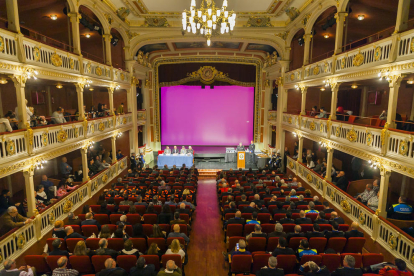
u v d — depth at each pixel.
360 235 7.88
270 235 7.69
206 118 26.78
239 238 8.02
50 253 6.70
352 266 5.85
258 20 18.22
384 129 8.85
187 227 9.12
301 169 16.30
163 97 26.64
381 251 8.75
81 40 18.08
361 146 10.24
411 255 7.47
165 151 21.23
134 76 20.12
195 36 18.62
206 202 14.50
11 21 8.23
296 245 7.54
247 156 21.41
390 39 8.66
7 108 12.84
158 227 7.90
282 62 18.98
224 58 24.39
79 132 12.32
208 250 9.67
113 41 17.41
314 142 20.48
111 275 5.46
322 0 13.20
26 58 8.63
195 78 24.77
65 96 18.39
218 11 10.02
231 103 26.56
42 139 9.61
